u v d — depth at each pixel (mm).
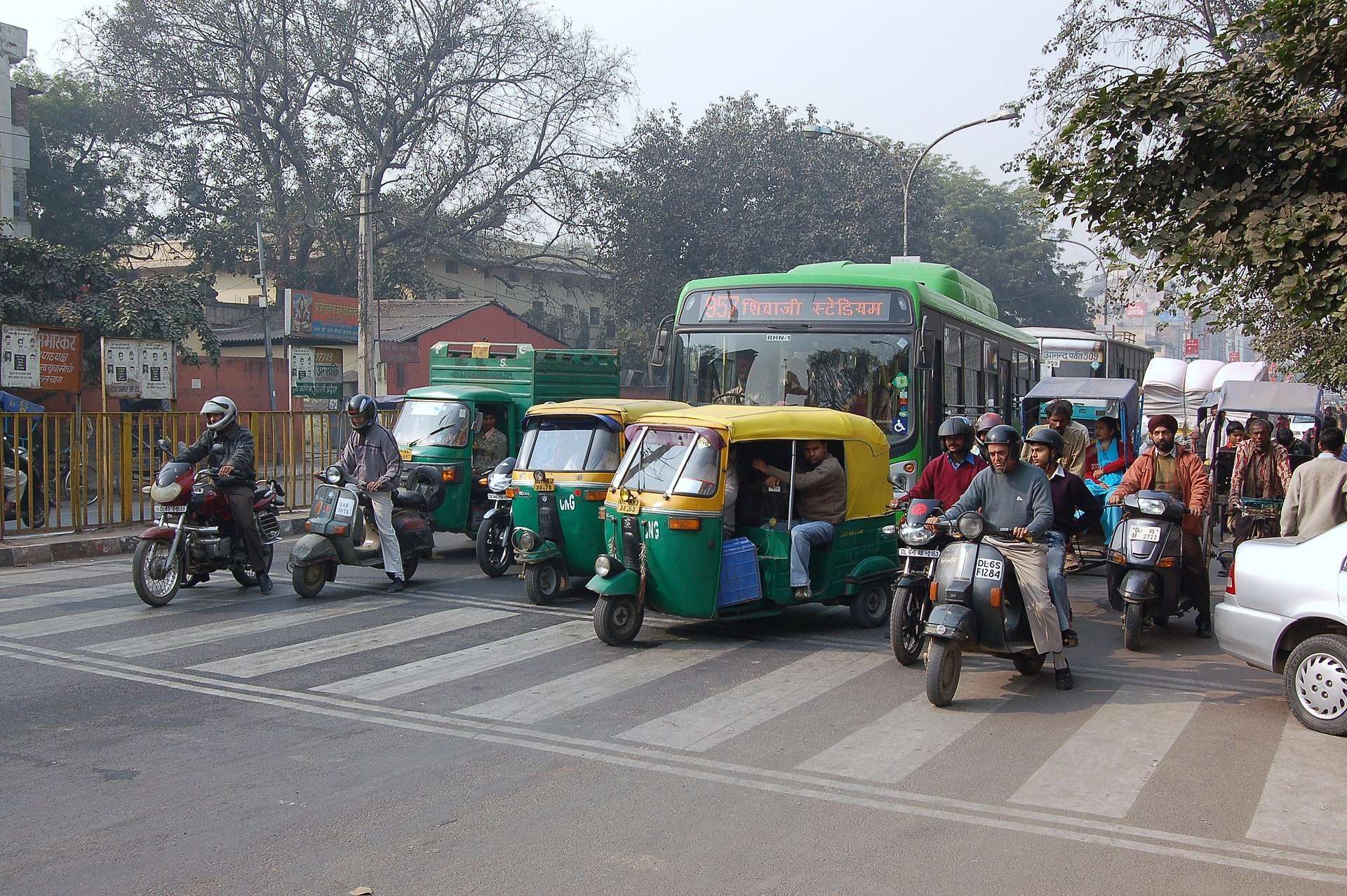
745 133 41750
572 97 40562
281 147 38000
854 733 6270
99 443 13938
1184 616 10430
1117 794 5281
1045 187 7949
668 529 8453
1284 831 4832
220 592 10680
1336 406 24828
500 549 11883
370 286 24406
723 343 12109
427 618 9523
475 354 14453
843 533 9203
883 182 42438
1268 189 7199
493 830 4770
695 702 6938
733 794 5262
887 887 4215
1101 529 12609
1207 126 7223
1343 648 6293
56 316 20453
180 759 5707
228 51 36594
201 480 10250
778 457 9266
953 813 5016
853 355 11680
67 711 6543
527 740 6121
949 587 7023
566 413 10297
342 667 7723
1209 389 22250
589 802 5129
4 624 8969
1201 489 9164
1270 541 6992
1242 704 7016
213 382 27156
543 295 48312
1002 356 16188
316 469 17641
